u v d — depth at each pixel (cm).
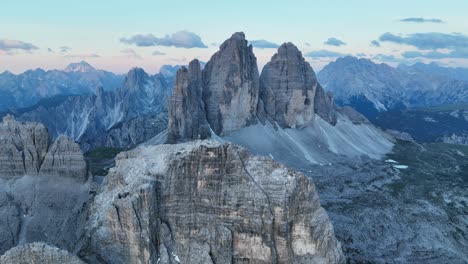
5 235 10625
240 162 9544
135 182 9338
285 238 9156
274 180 9338
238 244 9281
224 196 9331
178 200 9288
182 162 9375
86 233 9456
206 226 9306
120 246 8881
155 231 9000
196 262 8850
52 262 7812
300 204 9381
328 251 9400
